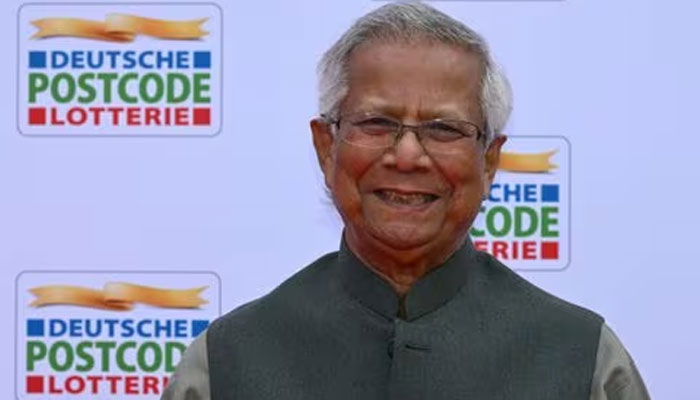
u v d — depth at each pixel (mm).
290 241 2662
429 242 1696
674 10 2613
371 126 1659
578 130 2637
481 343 1736
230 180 2666
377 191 1675
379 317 1759
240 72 2664
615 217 2637
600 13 2625
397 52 1652
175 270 2672
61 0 2664
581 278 2646
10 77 2662
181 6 2668
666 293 2625
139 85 2668
